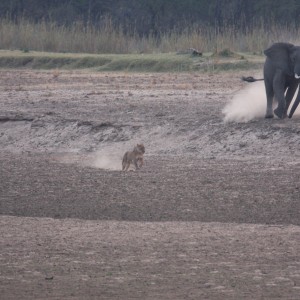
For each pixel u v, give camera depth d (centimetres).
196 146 9525
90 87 16250
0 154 9775
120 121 10794
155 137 9988
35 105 13012
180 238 5509
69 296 4284
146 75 19412
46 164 8694
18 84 17525
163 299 4212
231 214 6247
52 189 7244
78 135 10450
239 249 5209
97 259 5019
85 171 8138
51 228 5862
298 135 9156
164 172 7931
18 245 5375
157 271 4750
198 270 4762
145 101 13050
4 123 11219
